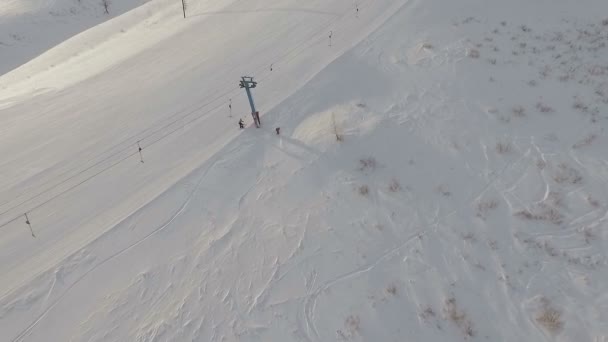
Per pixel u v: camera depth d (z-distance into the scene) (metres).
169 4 47.12
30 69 39.03
